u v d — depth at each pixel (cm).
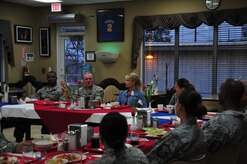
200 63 697
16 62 782
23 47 802
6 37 746
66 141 230
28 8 820
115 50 762
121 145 149
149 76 745
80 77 823
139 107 413
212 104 611
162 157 196
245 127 232
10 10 762
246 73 659
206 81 694
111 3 758
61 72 840
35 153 214
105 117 149
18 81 775
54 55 837
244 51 657
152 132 285
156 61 738
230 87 231
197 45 696
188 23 672
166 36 724
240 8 628
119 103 467
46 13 829
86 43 796
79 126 237
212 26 677
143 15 725
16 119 470
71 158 202
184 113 198
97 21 774
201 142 196
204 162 199
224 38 671
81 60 821
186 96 197
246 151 250
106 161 146
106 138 146
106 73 777
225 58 674
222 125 222
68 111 408
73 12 800
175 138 194
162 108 427
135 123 304
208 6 656
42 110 423
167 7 700
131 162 147
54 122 414
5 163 193
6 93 501
